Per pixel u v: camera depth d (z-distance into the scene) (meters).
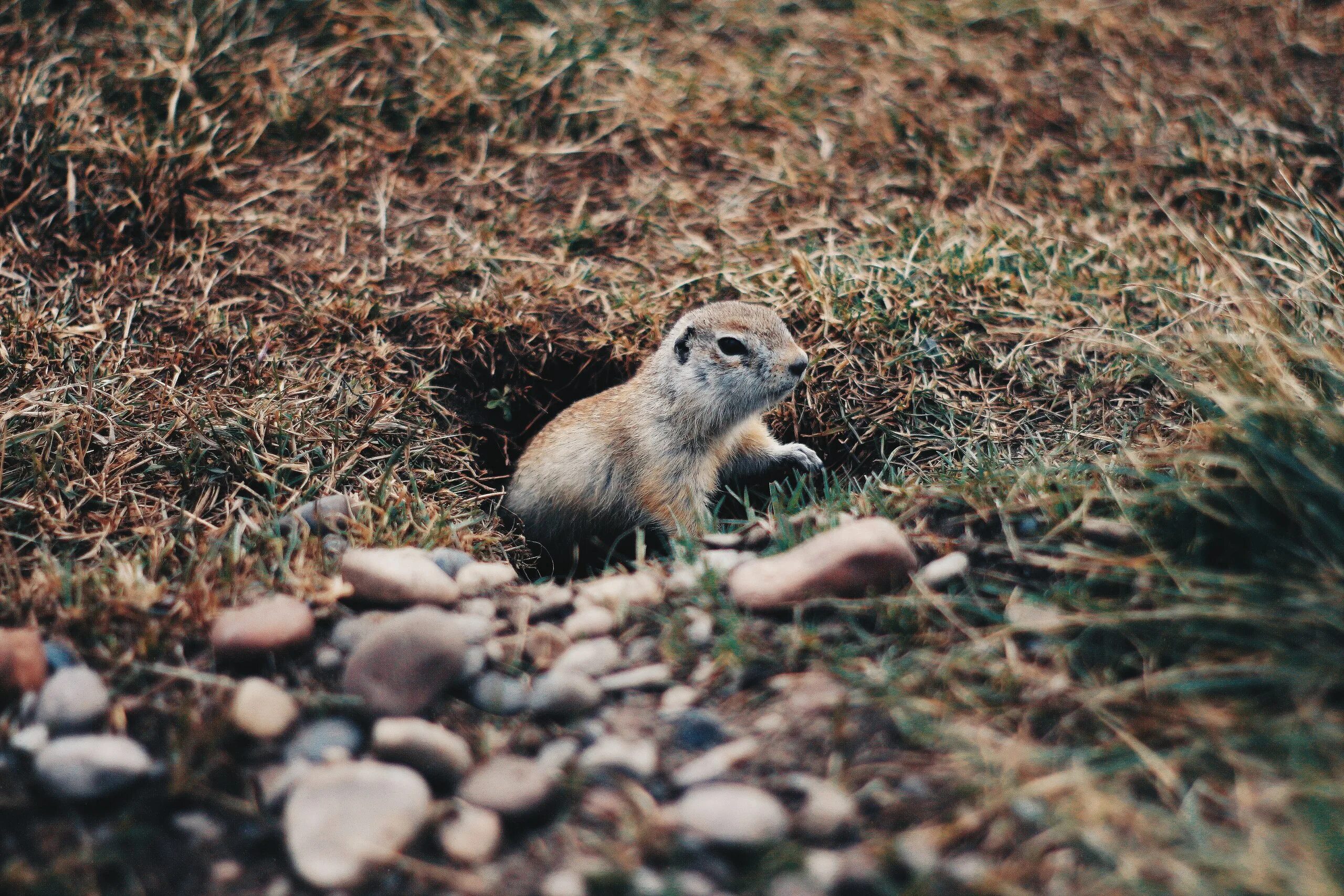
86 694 2.60
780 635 2.89
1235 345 3.35
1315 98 6.36
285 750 2.57
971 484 3.43
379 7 6.83
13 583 3.14
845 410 4.86
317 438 4.33
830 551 3.01
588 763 2.51
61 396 4.14
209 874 2.27
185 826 2.36
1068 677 2.63
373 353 4.95
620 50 6.91
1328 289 3.69
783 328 4.58
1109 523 3.08
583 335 5.29
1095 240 5.58
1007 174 6.15
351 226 5.68
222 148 5.91
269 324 4.97
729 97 6.62
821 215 5.86
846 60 7.01
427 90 6.42
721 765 2.48
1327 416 2.84
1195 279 5.11
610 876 2.18
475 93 6.42
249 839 2.35
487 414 5.25
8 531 3.46
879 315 5.07
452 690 2.77
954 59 6.93
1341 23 7.02
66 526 3.54
